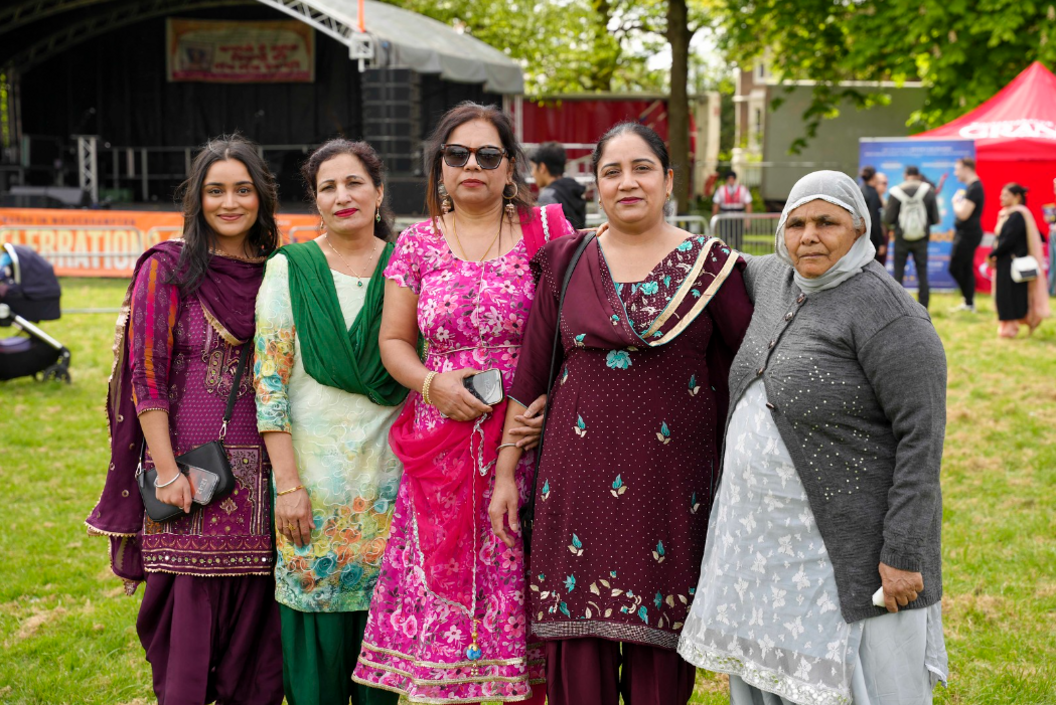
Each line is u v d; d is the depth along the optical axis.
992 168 13.71
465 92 19.86
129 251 14.23
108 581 4.53
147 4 23.52
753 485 2.43
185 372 2.94
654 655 2.62
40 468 6.16
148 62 24.41
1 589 4.39
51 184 23.56
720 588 2.48
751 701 2.52
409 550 2.83
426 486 2.79
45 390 8.33
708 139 28.08
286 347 2.87
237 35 23.80
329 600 2.90
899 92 22.78
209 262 2.94
